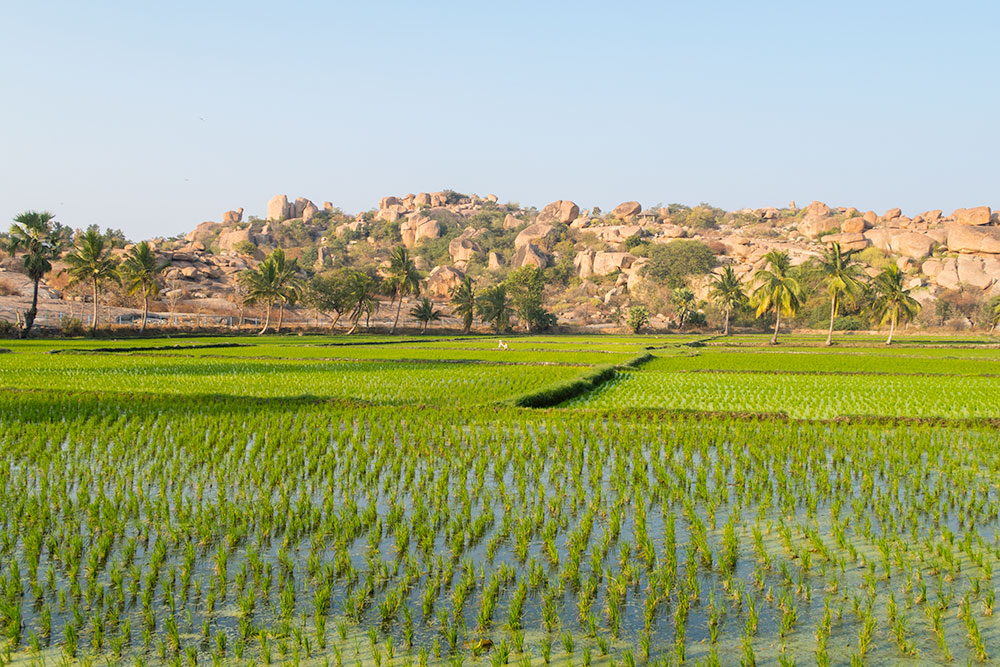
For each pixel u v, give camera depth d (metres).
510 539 8.92
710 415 17.89
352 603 6.80
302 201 179.25
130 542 8.16
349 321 97.62
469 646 6.34
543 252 136.25
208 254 106.50
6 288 73.81
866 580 7.52
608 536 8.98
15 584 7.18
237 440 14.23
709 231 146.38
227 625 6.68
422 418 17.17
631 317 95.94
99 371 29.00
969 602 7.17
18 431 14.45
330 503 10.05
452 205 187.50
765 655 6.23
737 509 10.12
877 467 12.51
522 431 15.86
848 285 64.69
